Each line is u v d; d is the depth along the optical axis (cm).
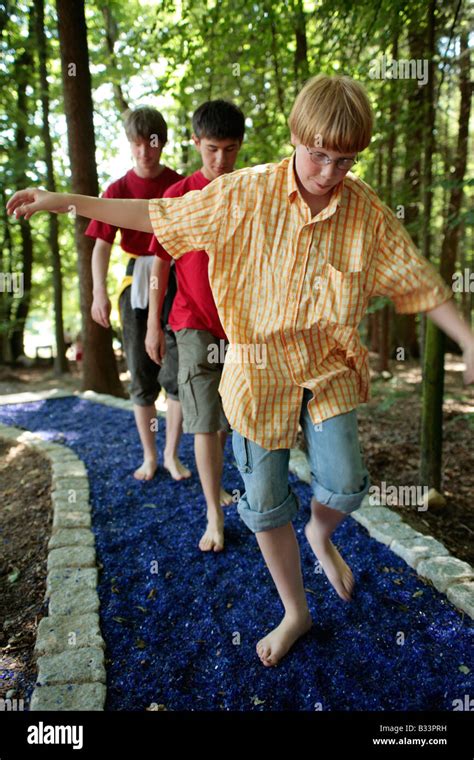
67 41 493
